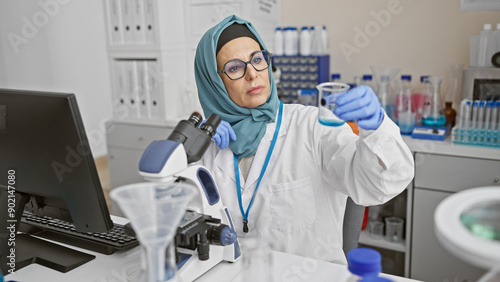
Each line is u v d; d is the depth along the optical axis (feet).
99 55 16.02
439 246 7.62
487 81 7.32
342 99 3.44
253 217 4.96
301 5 9.77
